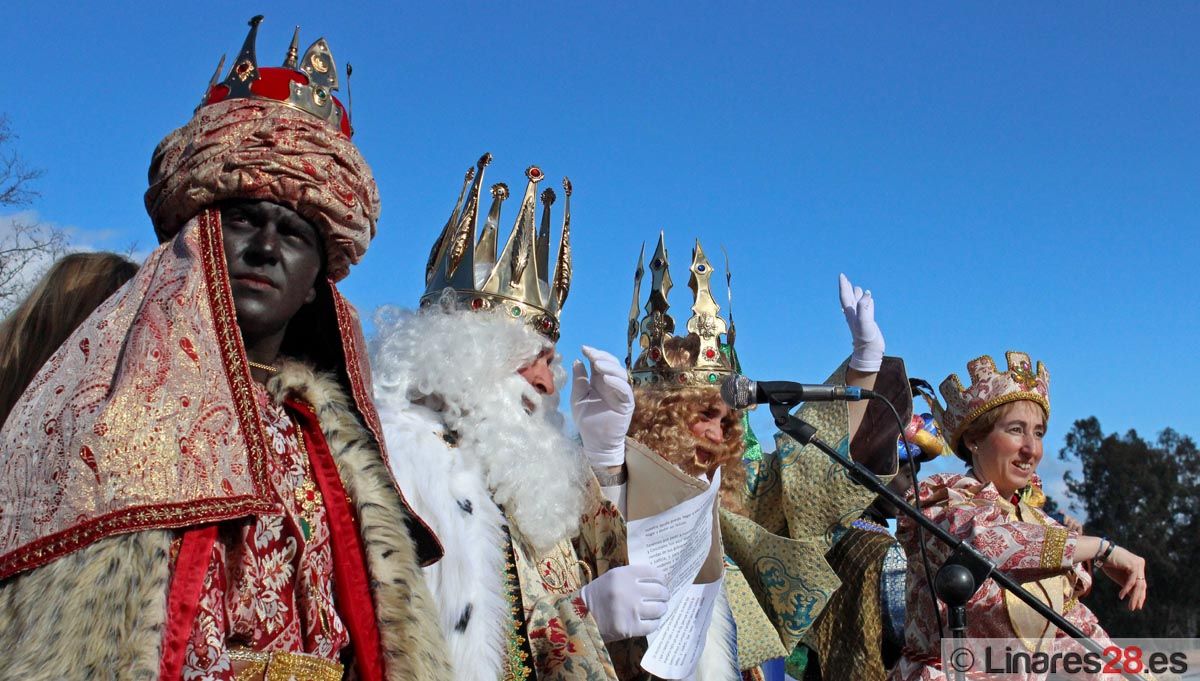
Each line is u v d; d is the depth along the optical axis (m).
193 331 1.62
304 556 1.78
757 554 4.13
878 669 4.46
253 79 1.87
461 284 3.22
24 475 1.46
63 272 1.96
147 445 1.50
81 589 1.41
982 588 4.20
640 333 4.48
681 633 3.13
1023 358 4.77
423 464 2.60
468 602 2.45
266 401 1.90
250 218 1.82
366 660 1.83
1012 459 4.68
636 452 3.25
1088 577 4.34
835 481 4.36
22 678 1.37
